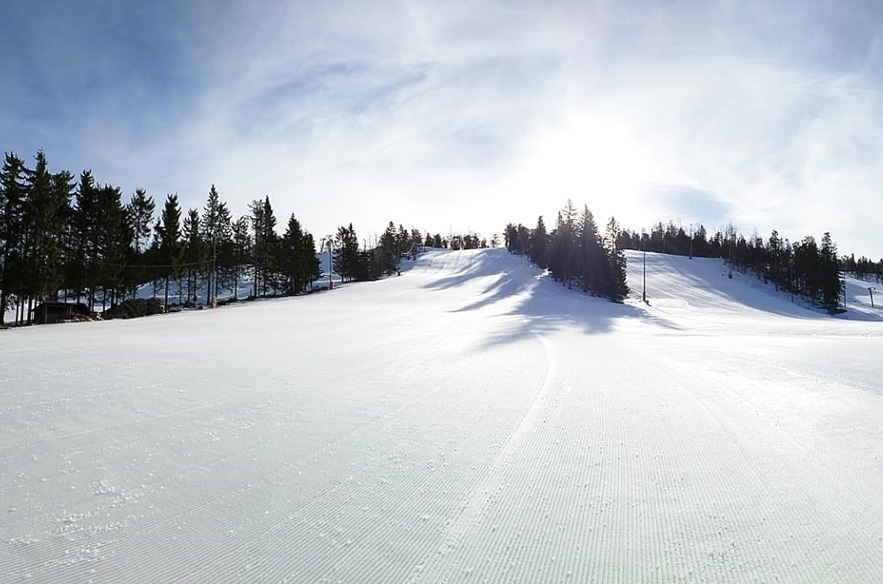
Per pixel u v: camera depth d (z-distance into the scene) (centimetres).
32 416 518
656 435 459
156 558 251
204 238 4984
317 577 235
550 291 5366
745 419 512
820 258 6800
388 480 351
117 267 3675
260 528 281
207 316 2509
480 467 377
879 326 2323
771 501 315
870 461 383
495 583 229
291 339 1362
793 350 1139
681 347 1225
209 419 512
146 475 360
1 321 2898
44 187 2969
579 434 464
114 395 620
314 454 407
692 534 274
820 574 234
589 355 1048
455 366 884
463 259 10938
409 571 239
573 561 248
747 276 7631
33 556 252
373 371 823
